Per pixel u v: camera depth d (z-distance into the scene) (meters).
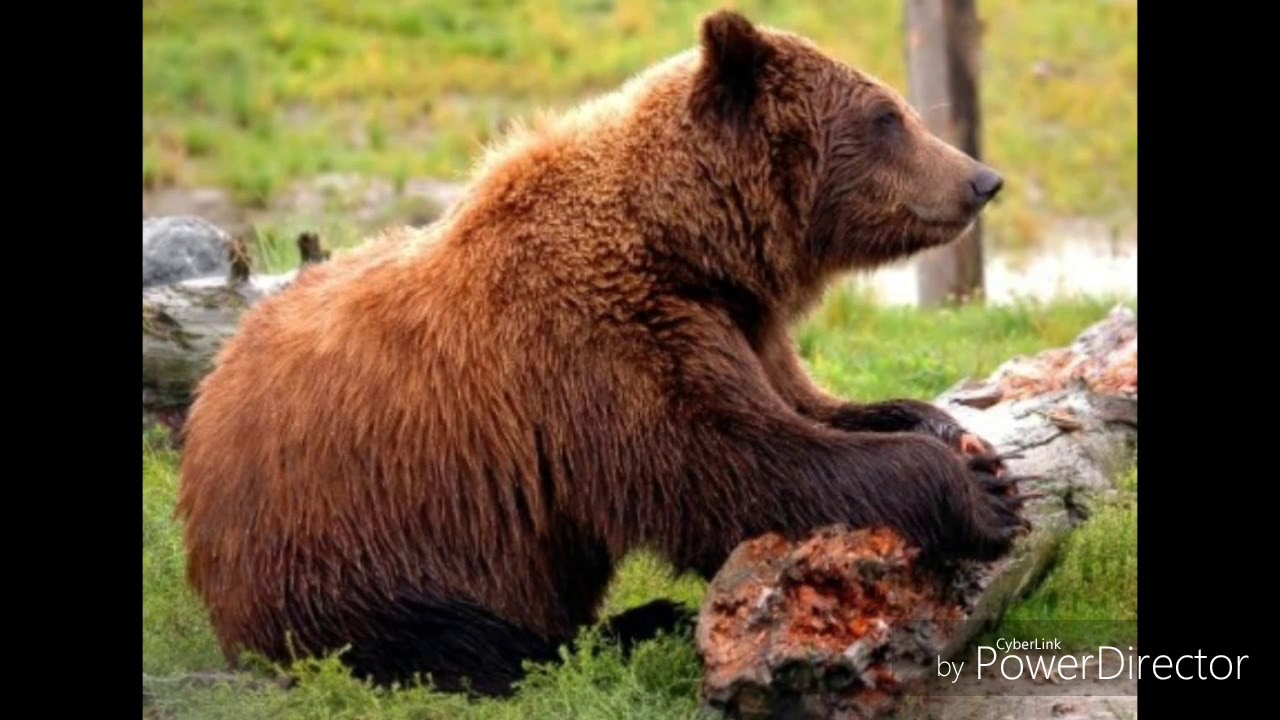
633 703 10.50
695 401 10.84
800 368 12.26
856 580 10.30
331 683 10.52
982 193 11.72
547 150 11.44
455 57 37.53
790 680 9.98
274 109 34.59
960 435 11.70
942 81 25.38
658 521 10.91
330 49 37.09
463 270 11.16
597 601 11.85
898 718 10.41
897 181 11.70
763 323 11.73
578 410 10.91
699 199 11.27
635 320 10.96
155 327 15.23
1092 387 13.82
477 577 11.12
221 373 11.87
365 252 11.97
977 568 11.19
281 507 11.12
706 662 10.19
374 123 33.69
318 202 30.72
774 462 10.75
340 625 11.00
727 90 11.41
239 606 11.20
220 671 11.38
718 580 10.41
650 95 11.55
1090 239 31.50
